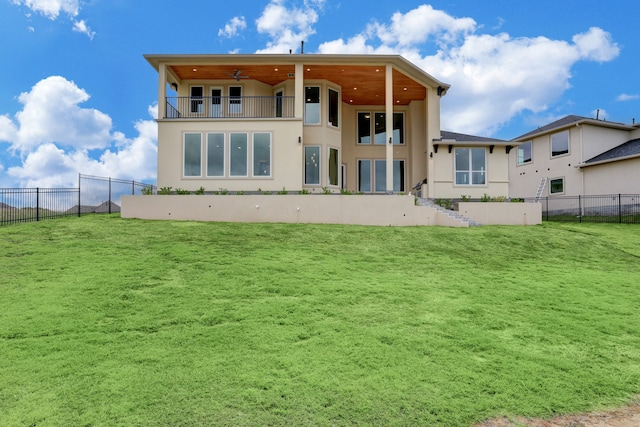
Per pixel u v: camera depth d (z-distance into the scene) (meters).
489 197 20.08
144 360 4.48
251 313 6.01
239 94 20.36
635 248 12.88
